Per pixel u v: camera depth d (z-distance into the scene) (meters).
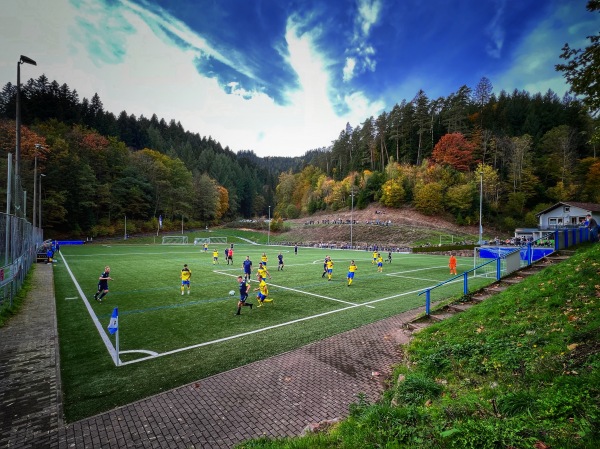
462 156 76.75
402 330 10.26
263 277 15.82
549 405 3.79
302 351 8.48
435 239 57.59
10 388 6.29
